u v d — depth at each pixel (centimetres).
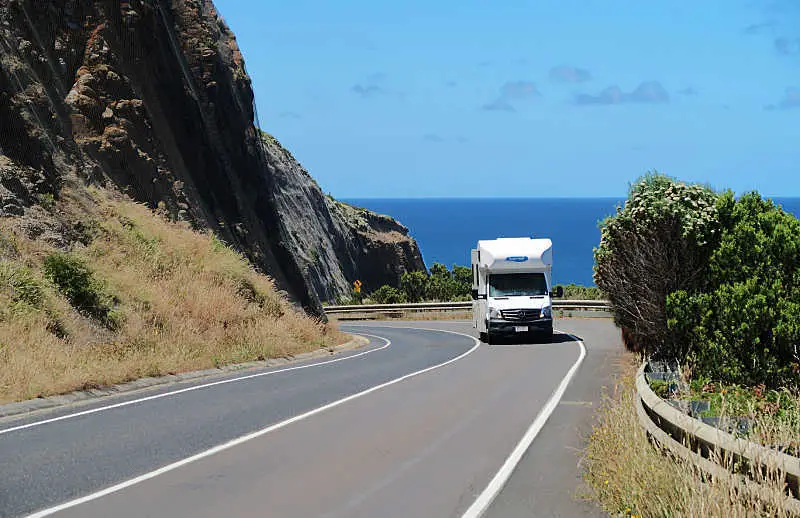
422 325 4569
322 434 1122
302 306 3681
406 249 9794
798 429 744
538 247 3000
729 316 1156
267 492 799
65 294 1852
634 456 750
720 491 582
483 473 904
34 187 2183
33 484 796
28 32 2811
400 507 757
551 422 1247
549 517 735
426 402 1455
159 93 3238
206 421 1192
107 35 3092
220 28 4144
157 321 2055
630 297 1683
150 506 733
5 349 1434
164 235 2652
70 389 1382
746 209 1521
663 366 1373
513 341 3062
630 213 1669
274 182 7412
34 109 2522
